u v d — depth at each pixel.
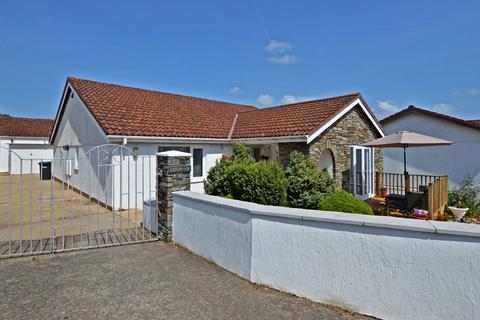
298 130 11.63
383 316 3.65
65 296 4.21
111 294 4.29
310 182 8.84
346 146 13.23
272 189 7.86
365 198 13.74
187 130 13.52
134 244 6.70
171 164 6.90
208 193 9.23
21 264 5.41
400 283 3.55
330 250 4.00
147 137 11.48
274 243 4.46
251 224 4.70
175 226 6.77
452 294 3.28
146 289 4.46
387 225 3.61
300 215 4.21
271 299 4.18
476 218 10.88
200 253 5.89
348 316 3.76
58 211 10.83
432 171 16.69
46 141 30.31
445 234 3.31
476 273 3.16
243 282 4.72
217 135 14.39
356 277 3.82
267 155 14.31
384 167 18.41
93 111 11.99
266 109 17.53
